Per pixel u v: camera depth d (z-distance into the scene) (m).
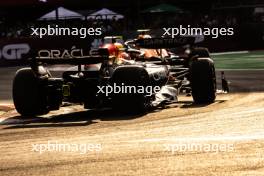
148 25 75.69
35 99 22.16
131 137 16.97
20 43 60.56
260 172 12.48
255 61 52.75
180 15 78.31
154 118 20.47
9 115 23.25
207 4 84.12
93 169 13.42
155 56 26.77
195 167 13.14
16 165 14.20
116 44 23.27
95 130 18.48
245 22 74.38
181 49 49.78
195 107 22.83
